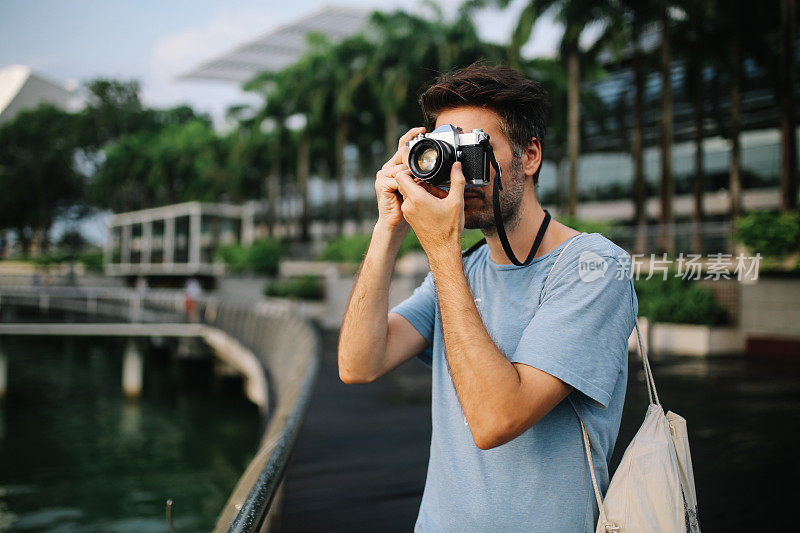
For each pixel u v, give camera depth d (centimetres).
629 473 86
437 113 97
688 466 93
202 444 1381
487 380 78
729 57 1664
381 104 2156
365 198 3059
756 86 1861
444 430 97
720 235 940
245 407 1792
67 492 1035
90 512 935
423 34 2048
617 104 2369
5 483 1085
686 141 2364
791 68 1177
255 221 4341
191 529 870
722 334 977
